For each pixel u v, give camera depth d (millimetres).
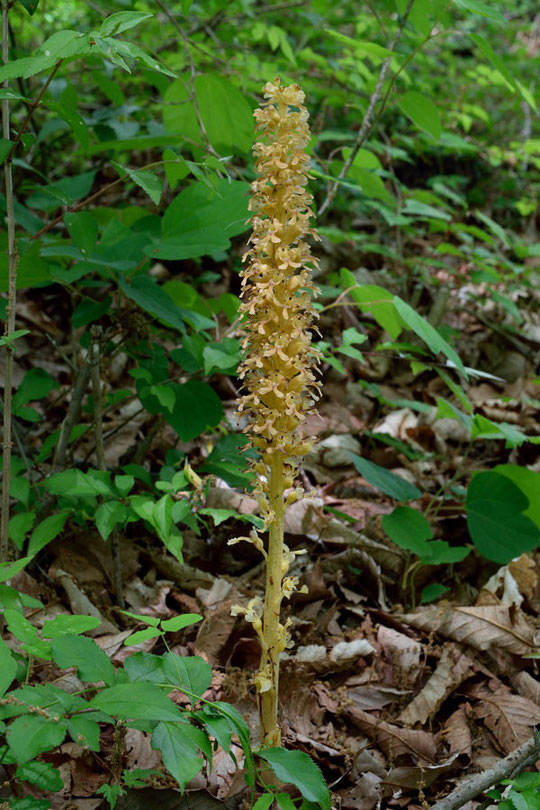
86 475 2277
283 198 1629
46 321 4195
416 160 7281
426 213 4477
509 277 5148
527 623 2590
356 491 3492
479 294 5590
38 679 2145
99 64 3748
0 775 1808
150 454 3363
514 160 6266
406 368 4629
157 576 2801
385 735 2213
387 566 2977
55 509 2754
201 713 1574
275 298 1625
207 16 4969
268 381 1634
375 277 5031
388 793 2035
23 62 1617
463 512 3305
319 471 3549
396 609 2795
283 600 2705
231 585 2633
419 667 2463
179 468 2830
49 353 4094
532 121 8109
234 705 2244
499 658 2545
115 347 2846
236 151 3252
